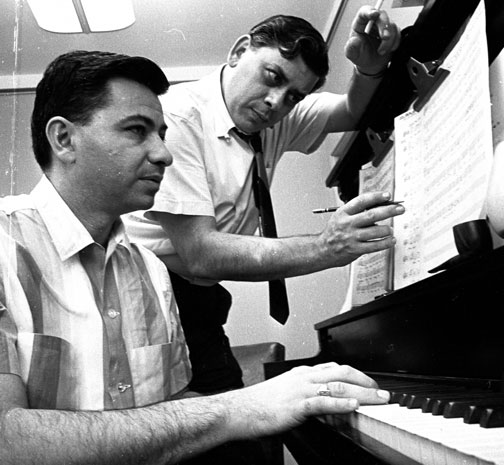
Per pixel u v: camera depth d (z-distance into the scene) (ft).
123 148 3.22
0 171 10.23
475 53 2.89
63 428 2.35
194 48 10.23
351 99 5.17
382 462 1.65
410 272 3.53
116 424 2.39
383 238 3.72
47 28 8.23
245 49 5.14
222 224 5.30
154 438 2.35
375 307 3.51
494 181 2.39
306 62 4.84
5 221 3.10
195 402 2.50
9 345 2.68
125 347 3.36
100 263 3.37
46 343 2.91
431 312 2.92
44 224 3.22
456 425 1.67
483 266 2.36
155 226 4.96
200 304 5.15
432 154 3.35
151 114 3.31
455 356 2.69
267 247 4.07
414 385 2.71
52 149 3.26
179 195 4.47
